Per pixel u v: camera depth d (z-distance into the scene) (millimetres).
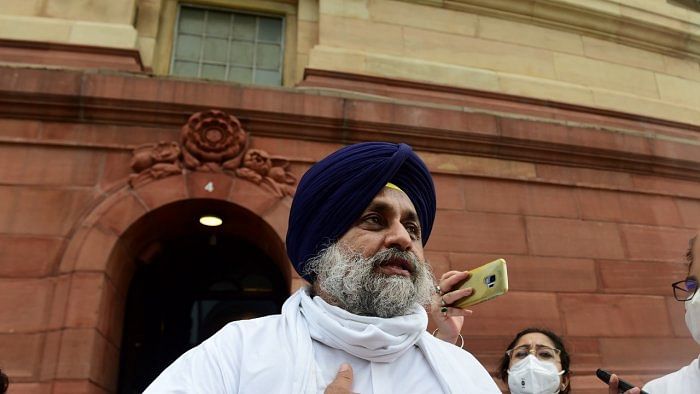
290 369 1444
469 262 5668
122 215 5059
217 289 6512
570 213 6254
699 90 8227
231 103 5652
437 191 5930
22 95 5297
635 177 6750
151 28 6445
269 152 5621
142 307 6219
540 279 5785
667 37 8281
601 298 5875
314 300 1660
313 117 5762
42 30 5852
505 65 7266
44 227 4906
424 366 1663
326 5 6844
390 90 6398
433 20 7207
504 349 5305
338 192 1737
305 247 1782
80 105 5363
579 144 6527
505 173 6215
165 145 5387
